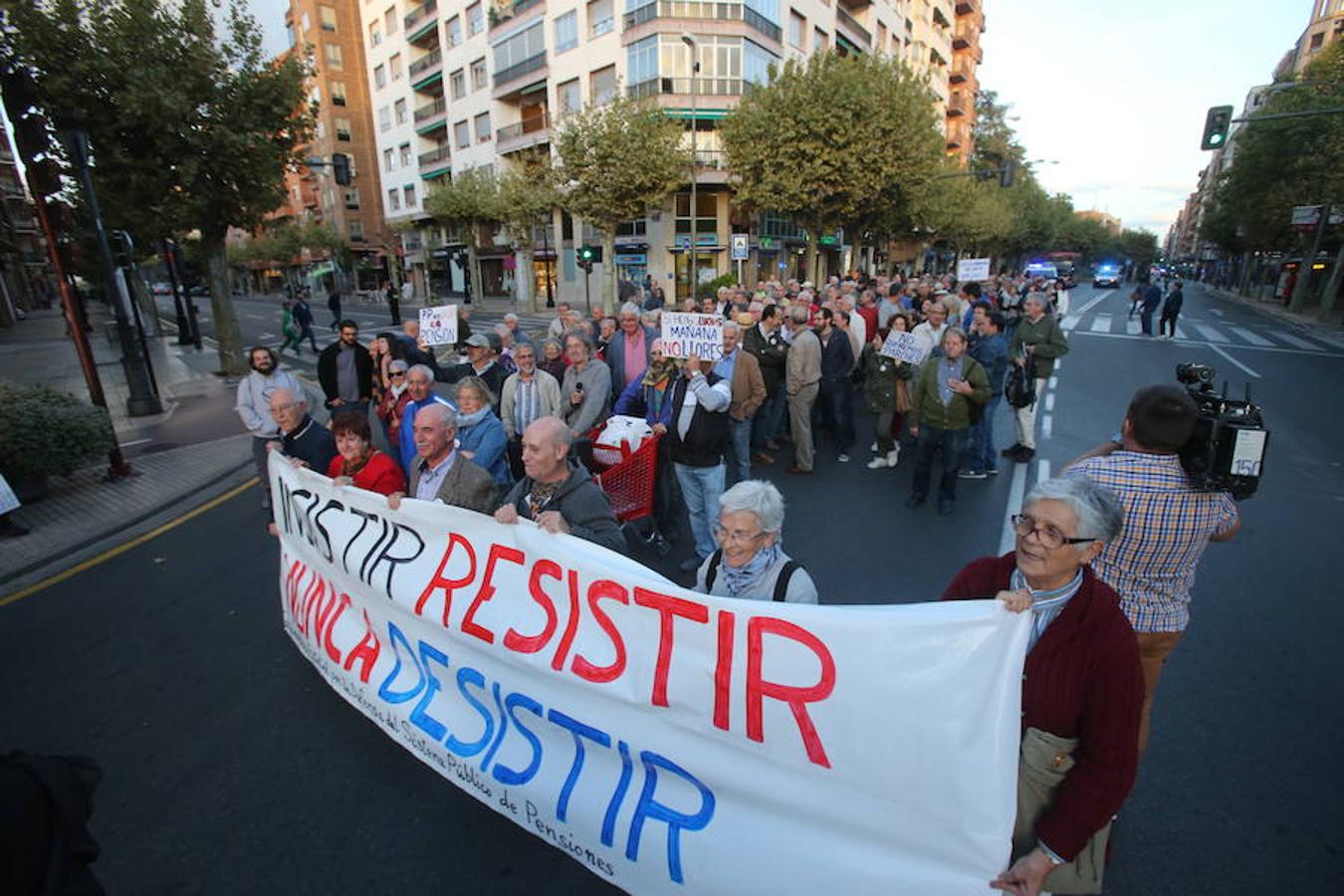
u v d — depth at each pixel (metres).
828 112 19.86
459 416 4.23
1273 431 8.62
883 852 1.81
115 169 11.78
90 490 7.21
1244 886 2.31
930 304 7.91
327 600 3.40
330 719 3.37
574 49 33.69
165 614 4.53
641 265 34.69
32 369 16.72
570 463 3.04
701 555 4.86
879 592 4.53
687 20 29.59
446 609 2.74
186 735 3.28
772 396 7.53
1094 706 1.67
